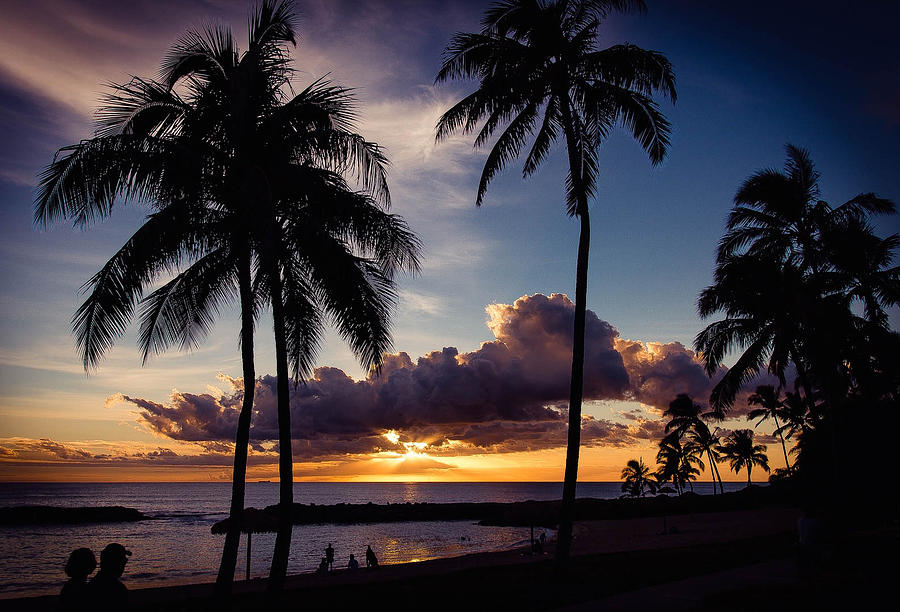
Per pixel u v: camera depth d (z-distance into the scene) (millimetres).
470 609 10641
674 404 82188
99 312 11742
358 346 14781
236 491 12734
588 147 16734
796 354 25422
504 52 15992
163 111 13680
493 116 16719
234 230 13406
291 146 13703
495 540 72562
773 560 15633
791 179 25266
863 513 27625
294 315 16031
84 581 5105
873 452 30312
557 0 16125
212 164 13148
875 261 26609
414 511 127500
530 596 11562
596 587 12266
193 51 14203
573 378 14836
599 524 76188
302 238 13539
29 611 14289
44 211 11227
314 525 106750
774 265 24422
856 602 9625
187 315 14695
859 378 27188
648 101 16078
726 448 85688
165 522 104500
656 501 89000
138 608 13188
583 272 15453
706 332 26625
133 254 12000
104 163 11484
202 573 40812
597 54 15859
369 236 14039
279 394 13820
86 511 106688
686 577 13172
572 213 16656
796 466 39031
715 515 65688
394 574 25656
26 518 99875
